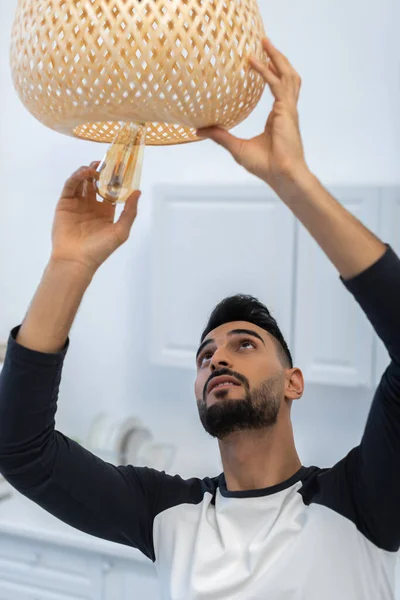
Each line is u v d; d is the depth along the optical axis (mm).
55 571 2482
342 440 2766
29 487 1232
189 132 1018
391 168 2713
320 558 1129
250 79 845
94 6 763
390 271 882
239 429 1247
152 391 3076
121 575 2375
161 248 2762
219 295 2682
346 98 2771
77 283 1097
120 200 948
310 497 1220
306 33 2818
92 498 1269
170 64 765
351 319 2508
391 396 1025
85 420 3199
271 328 1363
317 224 871
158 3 757
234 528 1227
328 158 2811
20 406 1143
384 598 1139
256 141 882
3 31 3314
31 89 835
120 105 797
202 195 2682
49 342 1122
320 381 2570
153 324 2793
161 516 1309
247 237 2629
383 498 1094
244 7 825
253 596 1129
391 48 2699
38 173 3275
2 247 3350
